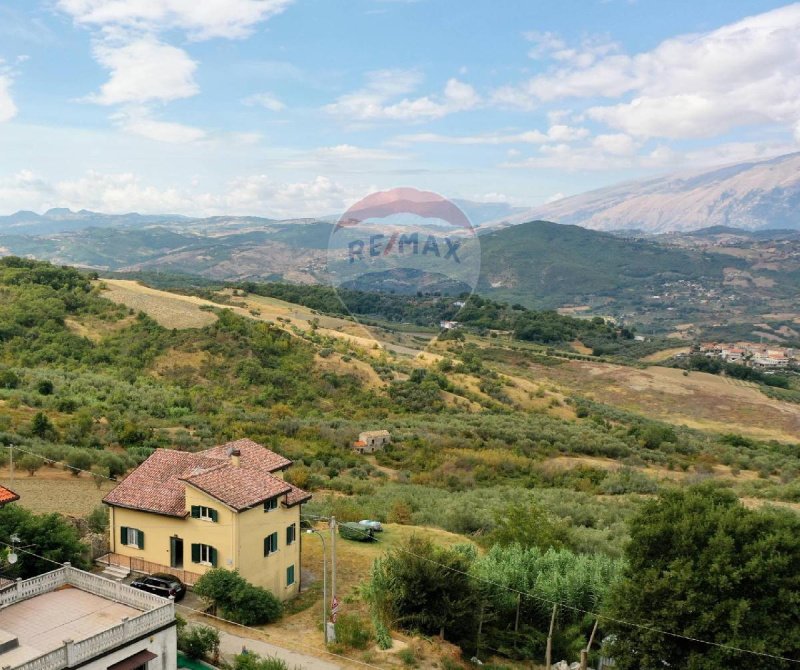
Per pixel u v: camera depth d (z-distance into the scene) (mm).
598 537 44438
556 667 30203
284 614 32875
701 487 30672
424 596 31219
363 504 56062
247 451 40219
